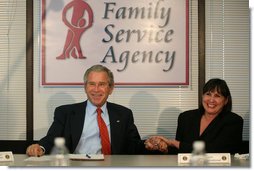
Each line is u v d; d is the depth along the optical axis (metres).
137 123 4.31
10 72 4.31
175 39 4.29
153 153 3.46
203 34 4.28
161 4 4.28
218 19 4.29
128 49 4.29
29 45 4.29
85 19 4.29
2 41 4.30
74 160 2.72
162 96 4.30
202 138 3.26
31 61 4.29
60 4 4.29
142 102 4.30
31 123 4.29
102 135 3.17
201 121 3.39
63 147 2.80
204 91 3.34
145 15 4.29
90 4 4.28
